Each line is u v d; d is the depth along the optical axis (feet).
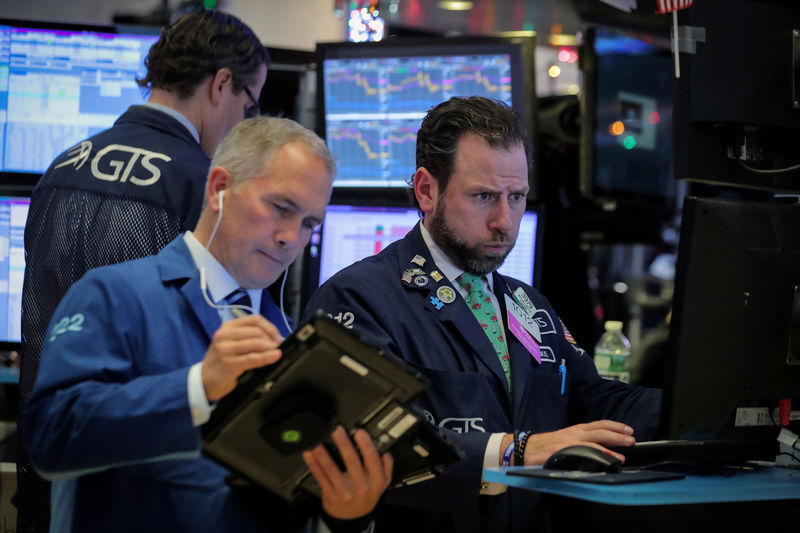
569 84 14.80
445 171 6.27
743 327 5.62
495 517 6.06
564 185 11.05
